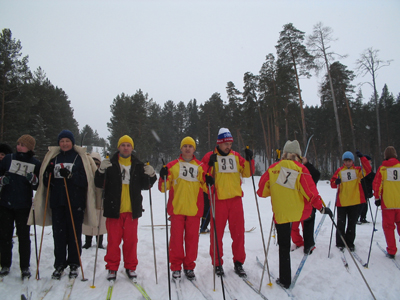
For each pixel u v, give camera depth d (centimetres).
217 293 302
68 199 323
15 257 402
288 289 311
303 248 446
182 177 344
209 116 3841
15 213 335
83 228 447
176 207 337
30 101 2289
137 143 3161
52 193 333
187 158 357
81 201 341
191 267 339
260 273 354
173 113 5506
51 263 378
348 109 2816
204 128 3897
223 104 4100
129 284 318
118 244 332
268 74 2886
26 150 348
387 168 423
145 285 318
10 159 340
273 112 2884
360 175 446
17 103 2286
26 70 2320
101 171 324
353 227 441
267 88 2956
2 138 2119
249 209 966
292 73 2275
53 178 335
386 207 415
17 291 295
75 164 343
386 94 3812
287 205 311
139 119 3306
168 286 294
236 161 363
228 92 3453
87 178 347
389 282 332
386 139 3675
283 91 2520
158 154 4300
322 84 2770
